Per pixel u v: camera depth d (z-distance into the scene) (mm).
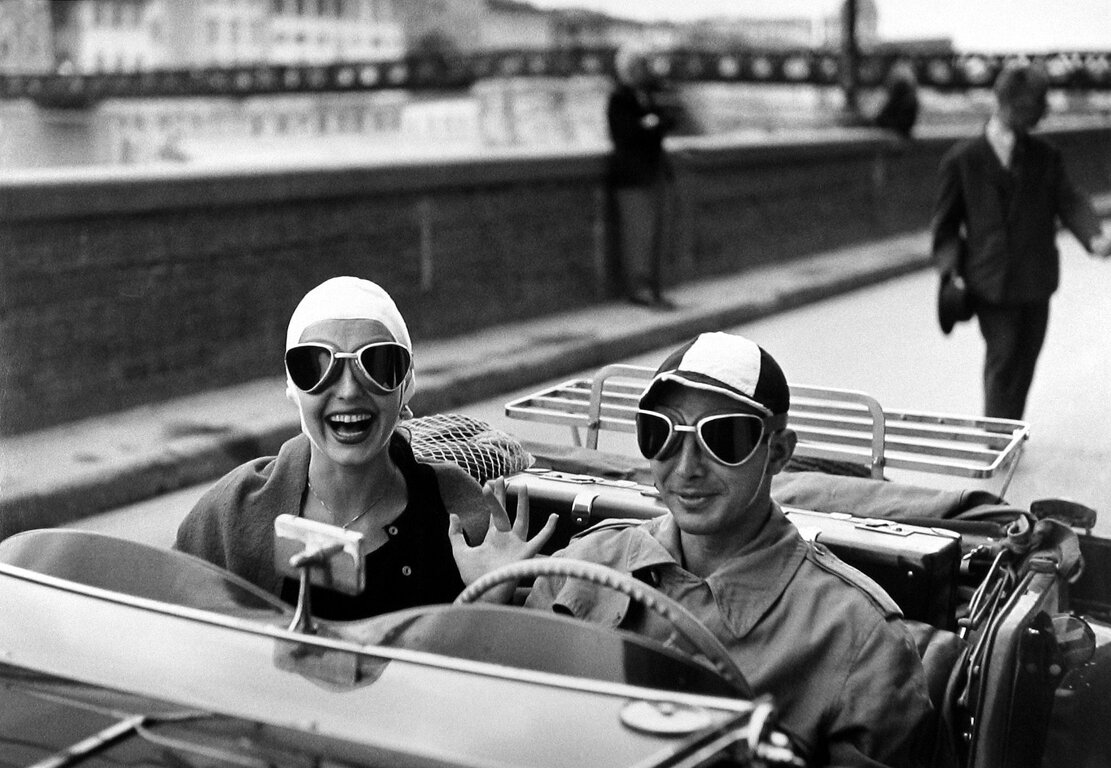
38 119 41844
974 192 6605
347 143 41656
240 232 8578
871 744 2283
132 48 52531
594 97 37594
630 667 1791
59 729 1740
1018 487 6258
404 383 2623
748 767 1642
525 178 10906
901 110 17875
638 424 2355
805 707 2309
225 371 8578
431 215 10109
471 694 1729
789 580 2393
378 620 1928
